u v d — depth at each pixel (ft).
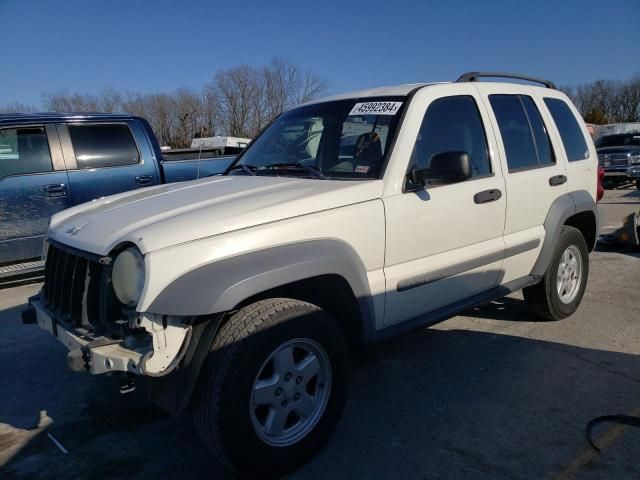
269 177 11.75
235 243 8.66
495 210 12.69
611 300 18.17
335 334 9.50
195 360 8.32
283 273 8.66
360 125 11.79
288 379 9.00
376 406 11.39
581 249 16.10
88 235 9.52
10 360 14.51
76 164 22.26
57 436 10.69
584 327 15.62
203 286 8.07
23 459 9.95
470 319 16.48
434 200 11.26
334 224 9.72
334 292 10.04
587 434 10.08
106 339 8.69
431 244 11.35
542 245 14.47
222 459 8.44
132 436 10.61
